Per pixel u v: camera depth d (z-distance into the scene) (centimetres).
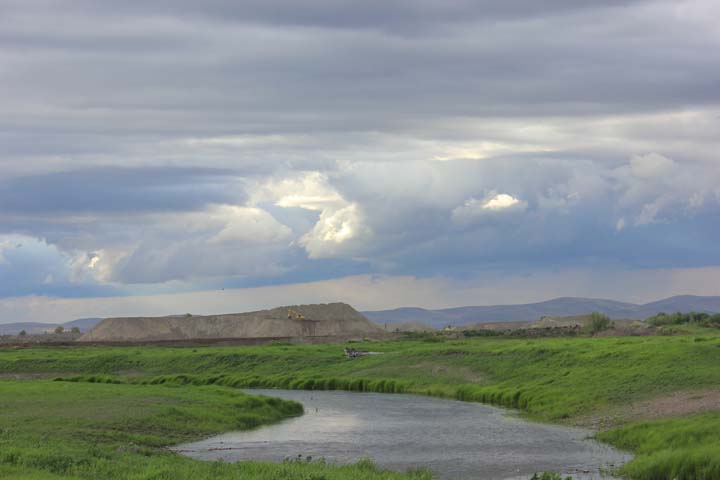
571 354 8638
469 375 9075
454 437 5231
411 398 8169
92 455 3697
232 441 5069
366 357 11438
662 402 5847
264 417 6188
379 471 3831
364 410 6994
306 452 4669
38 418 5094
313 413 6769
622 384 6694
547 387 7306
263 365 11531
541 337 16900
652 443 4472
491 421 6075
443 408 7100
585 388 6856
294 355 12006
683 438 4338
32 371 11962
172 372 11688
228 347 15700
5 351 15338
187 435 5206
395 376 9638
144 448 4231
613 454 4481
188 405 6156
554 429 5541
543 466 4159
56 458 3466
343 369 10675
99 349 16025
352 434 5403
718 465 3606
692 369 6788
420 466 4206
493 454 4553
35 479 2931
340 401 7875
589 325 18200
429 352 10544
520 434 5319
